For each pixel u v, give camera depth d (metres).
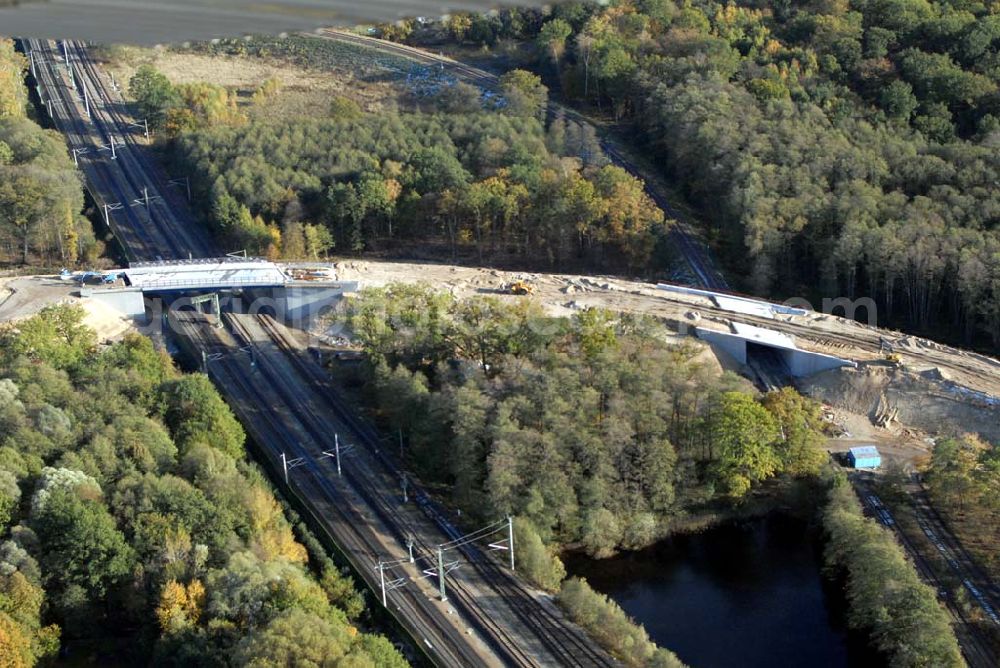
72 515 180.12
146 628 171.50
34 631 168.00
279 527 195.75
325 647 155.25
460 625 180.88
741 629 186.88
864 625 180.62
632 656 174.50
